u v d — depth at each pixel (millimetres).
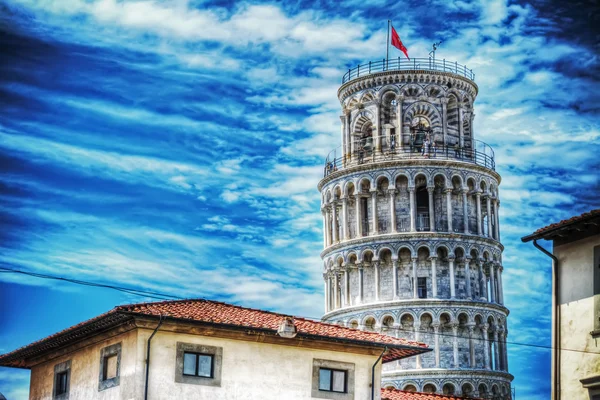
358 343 61594
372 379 61969
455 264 128750
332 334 62250
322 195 136375
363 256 130000
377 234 129750
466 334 127125
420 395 73062
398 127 133125
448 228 129000
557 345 58375
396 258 128125
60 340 63875
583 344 57281
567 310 58406
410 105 133625
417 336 125938
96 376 60906
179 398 57469
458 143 133875
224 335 59000
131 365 57438
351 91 136125
